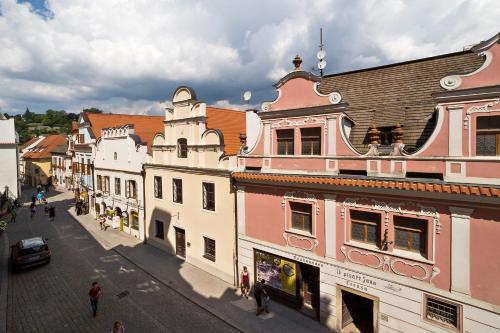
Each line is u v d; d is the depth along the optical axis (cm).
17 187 4391
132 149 2592
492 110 877
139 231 2567
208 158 1819
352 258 1191
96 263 2050
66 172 5950
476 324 922
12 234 2788
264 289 1404
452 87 937
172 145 2116
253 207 1555
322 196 1268
